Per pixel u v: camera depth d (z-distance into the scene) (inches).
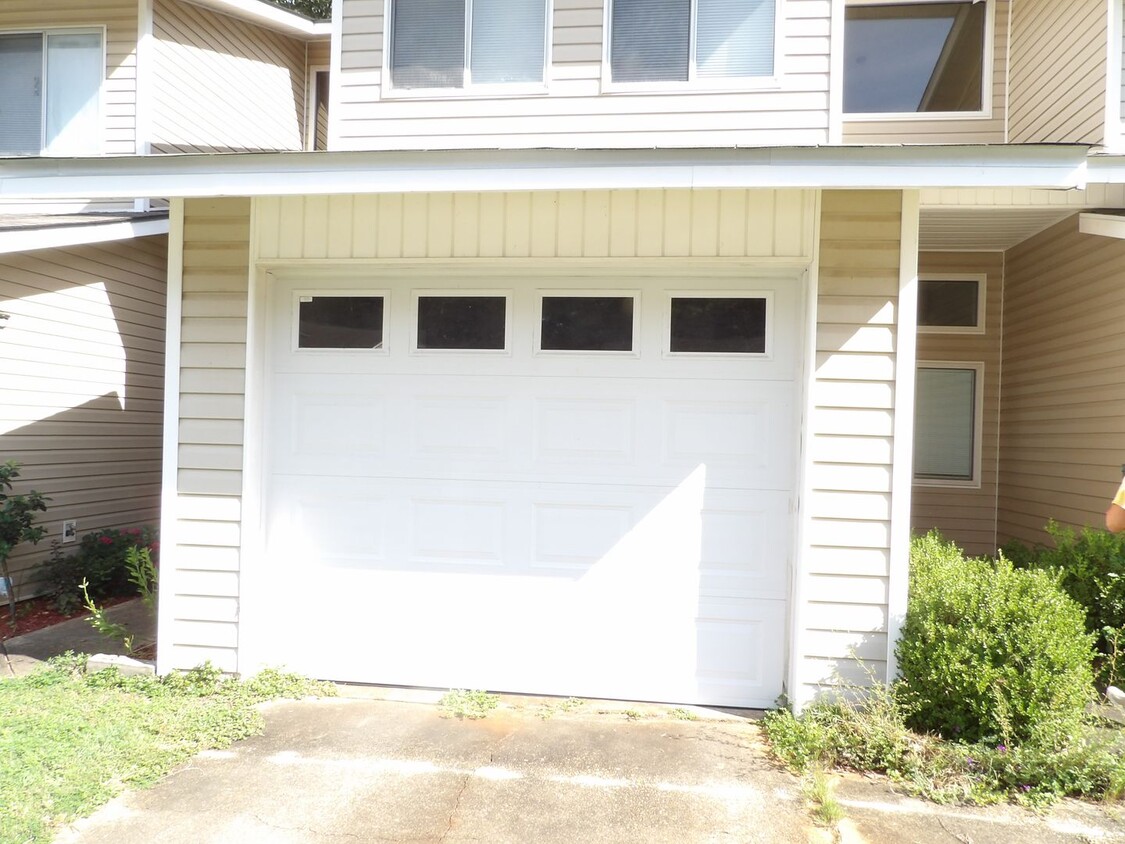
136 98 291.1
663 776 134.1
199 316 178.5
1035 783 128.3
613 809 123.0
